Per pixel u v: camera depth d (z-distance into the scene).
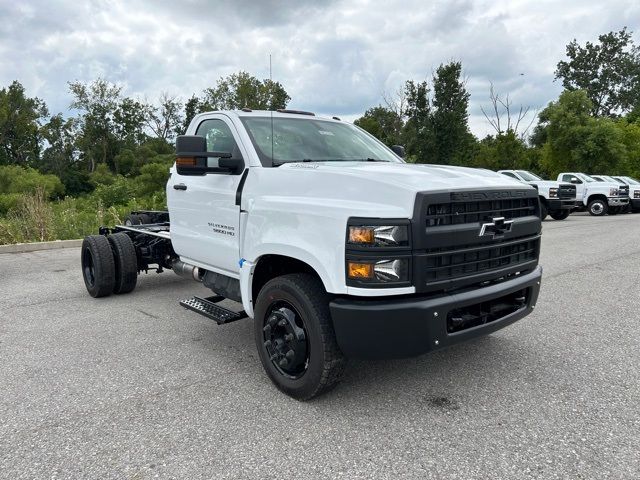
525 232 3.82
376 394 3.74
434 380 3.97
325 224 3.29
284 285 3.57
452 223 3.29
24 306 6.42
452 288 3.33
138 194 29.41
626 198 23.39
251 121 4.56
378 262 3.10
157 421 3.37
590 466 2.80
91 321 5.73
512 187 3.68
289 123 4.75
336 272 3.21
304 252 3.42
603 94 68.88
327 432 3.21
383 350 3.18
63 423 3.36
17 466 2.88
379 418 3.38
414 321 3.14
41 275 8.49
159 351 4.71
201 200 4.78
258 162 4.19
